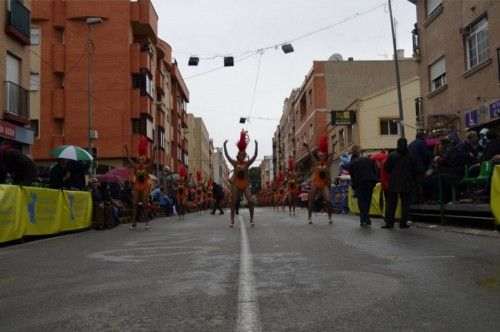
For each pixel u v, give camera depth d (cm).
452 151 1102
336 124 3631
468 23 1966
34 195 1121
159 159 3994
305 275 564
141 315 414
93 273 619
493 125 1822
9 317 422
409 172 1105
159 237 1088
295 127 6531
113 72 3328
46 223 1175
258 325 377
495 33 1781
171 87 5119
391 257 678
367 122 3588
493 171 903
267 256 713
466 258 648
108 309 436
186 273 595
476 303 429
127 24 3359
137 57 3369
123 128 3303
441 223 1122
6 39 2050
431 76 2345
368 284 511
